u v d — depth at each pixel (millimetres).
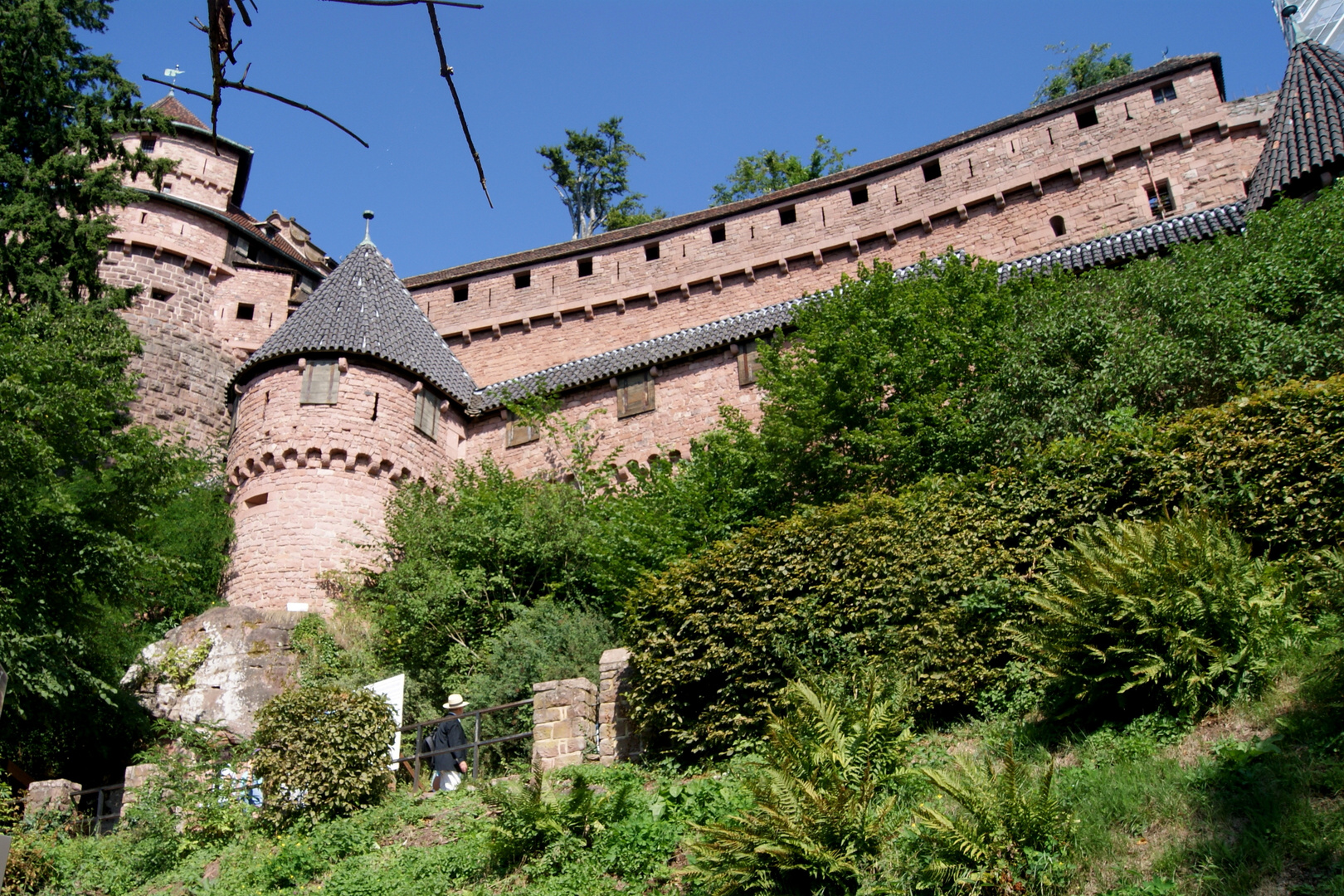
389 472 26938
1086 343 16953
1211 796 8352
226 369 35656
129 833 14578
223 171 38625
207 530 25641
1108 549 10797
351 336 28188
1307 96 23719
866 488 17781
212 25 4402
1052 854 8117
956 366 18859
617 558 19500
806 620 12648
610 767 12930
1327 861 7379
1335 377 12430
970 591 12258
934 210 33156
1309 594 10383
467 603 21234
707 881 9023
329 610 24328
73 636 18078
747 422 21141
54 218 26031
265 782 13734
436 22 4391
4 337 19250
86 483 19734
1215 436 12477
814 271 34188
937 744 11047
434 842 12219
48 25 26984
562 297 36156
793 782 9062
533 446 28484
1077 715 10391
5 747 19125
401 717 16031
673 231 36125
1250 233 18547
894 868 8531
